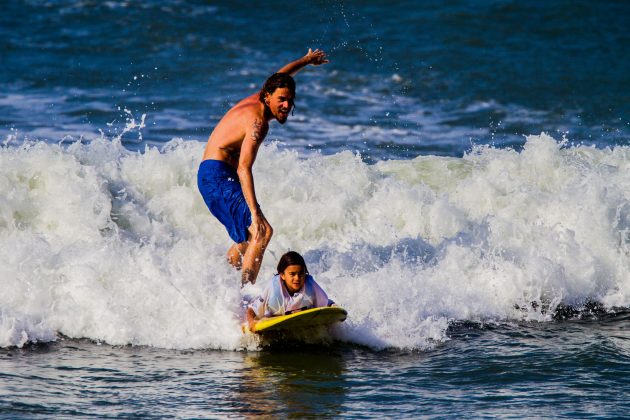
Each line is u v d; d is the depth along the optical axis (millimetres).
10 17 72125
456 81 62594
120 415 18438
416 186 33344
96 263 25719
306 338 23891
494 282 27812
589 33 74000
